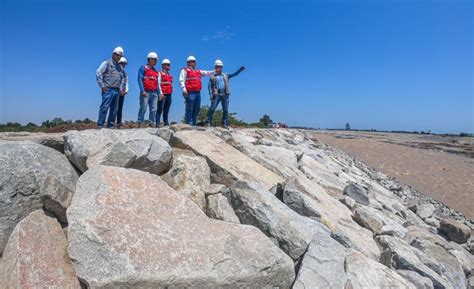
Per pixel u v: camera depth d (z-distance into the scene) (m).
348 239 6.11
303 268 4.90
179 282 4.03
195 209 5.11
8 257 4.29
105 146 5.60
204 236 4.65
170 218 4.72
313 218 6.57
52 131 12.14
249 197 5.85
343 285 4.84
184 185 6.21
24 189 4.91
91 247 4.01
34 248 4.29
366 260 5.36
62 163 5.56
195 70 11.85
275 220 5.52
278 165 8.71
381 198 11.35
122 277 3.82
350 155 22.47
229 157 7.52
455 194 15.73
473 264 7.96
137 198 4.75
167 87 11.32
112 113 9.86
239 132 13.45
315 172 10.98
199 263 4.25
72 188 5.35
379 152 24.03
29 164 5.09
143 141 5.99
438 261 7.06
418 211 11.96
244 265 4.45
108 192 4.60
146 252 4.12
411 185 16.94
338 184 10.84
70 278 4.06
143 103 10.76
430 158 22.80
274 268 4.60
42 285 3.89
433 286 5.79
